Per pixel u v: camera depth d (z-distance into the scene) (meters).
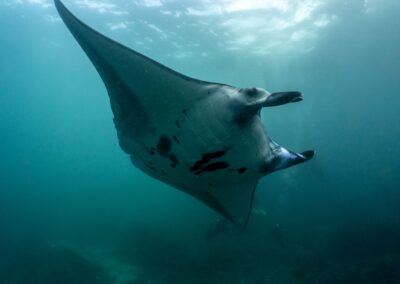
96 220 25.97
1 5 15.13
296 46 18.80
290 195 27.00
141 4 13.60
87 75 27.27
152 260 13.23
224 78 25.58
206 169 2.51
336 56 21.86
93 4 13.68
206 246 14.20
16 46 20.72
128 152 2.96
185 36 16.88
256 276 10.53
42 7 14.97
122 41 17.70
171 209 30.30
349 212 20.19
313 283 9.31
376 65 26.03
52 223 25.09
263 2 13.32
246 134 2.39
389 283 8.67
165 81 2.26
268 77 25.52
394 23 17.03
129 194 53.53
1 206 36.19
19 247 16.23
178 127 2.38
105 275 11.77
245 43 17.86
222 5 13.50
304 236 15.29
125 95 2.42
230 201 3.22
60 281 11.07
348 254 12.14
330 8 14.25
